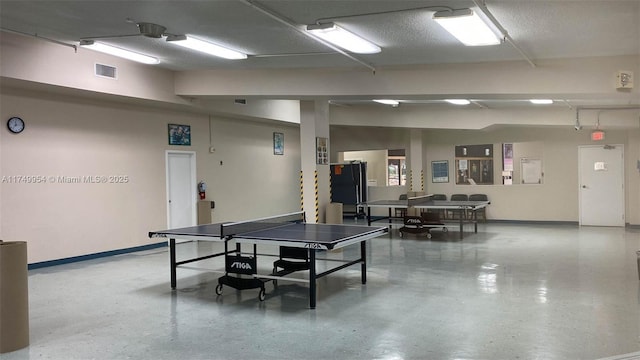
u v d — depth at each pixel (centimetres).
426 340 383
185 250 863
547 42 534
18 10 475
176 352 365
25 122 681
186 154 966
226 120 1070
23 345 379
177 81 820
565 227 1156
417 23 478
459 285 570
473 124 1109
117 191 817
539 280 588
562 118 1056
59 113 725
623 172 1146
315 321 438
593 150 1176
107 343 387
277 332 408
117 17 493
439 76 675
